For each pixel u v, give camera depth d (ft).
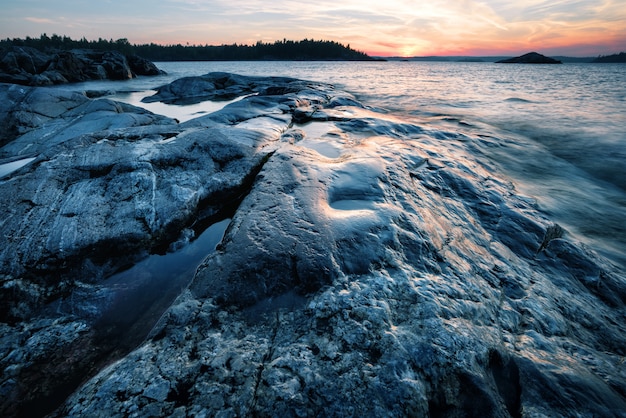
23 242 13.33
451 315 10.24
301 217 13.98
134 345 10.87
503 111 55.11
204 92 72.64
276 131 26.81
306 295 10.92
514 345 10.01
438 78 142.00
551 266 14.56
